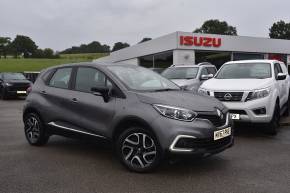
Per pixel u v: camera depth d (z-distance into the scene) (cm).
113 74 626
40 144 750
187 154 521
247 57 3155
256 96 823
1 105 1775
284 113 1154
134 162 566
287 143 780
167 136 523
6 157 665
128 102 576
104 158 655
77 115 654
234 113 832
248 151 703
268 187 499
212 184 512
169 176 547
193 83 1268
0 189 495
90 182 523
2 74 2248
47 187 502
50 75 740
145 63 3450
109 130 596
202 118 540
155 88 632
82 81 669
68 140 811
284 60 3372
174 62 2814
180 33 2777
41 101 725
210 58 2962
